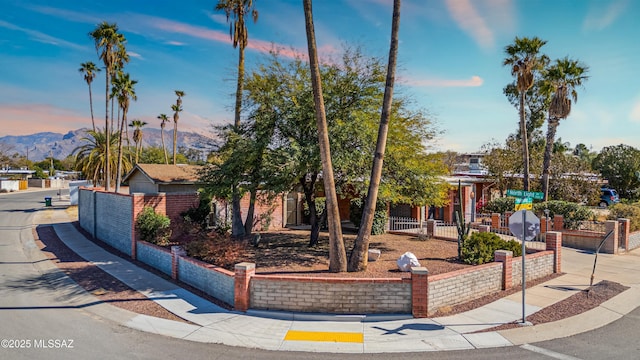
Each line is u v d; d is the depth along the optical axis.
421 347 7.69
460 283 10.08
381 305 9.30
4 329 8.66
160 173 22.27
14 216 31.73
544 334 8.33
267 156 13.50
